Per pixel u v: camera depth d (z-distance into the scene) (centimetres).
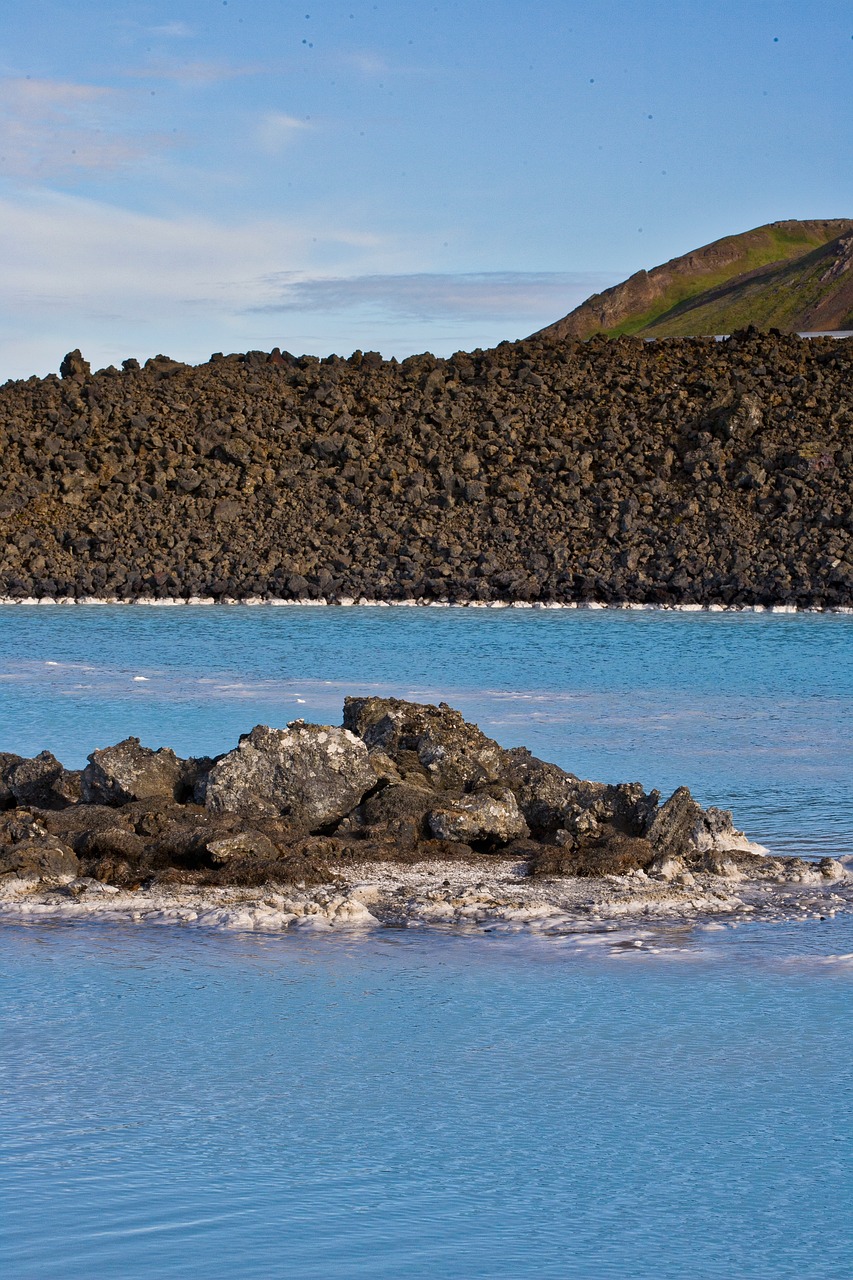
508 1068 936
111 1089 900
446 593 6100
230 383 7725
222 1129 837
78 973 1161
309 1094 892
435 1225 713
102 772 1734
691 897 1403
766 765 2228
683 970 1165
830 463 6525
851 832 1728
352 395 7606
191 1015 1047
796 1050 970
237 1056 960
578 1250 694
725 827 1605
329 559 6312
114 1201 741
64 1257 672
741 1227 712
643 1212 735
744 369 7450
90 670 3725
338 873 1513
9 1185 758
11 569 6353
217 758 1791
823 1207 740
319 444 7038
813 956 1204
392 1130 837
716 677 3566
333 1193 754
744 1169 781
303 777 1686
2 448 7125
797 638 4600
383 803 1678
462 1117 855
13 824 1584
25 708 2930
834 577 5844
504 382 7650
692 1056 959
